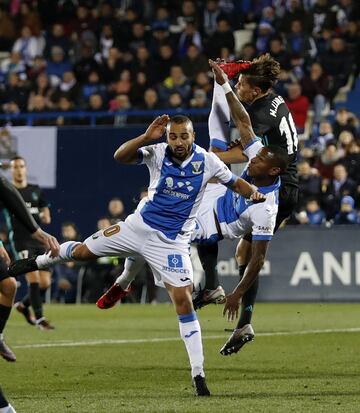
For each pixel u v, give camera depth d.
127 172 42.59
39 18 53.97
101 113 45.19
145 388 16.33
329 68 46.47
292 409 13.78
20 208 11.84
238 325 19.06
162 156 15.79
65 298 41.75
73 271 41.62
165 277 15.87
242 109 18.00
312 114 45.62
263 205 17.94
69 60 52.62
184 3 51.19
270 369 18.91
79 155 43.09
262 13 50.31
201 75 45.69
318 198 39.69
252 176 17.89
